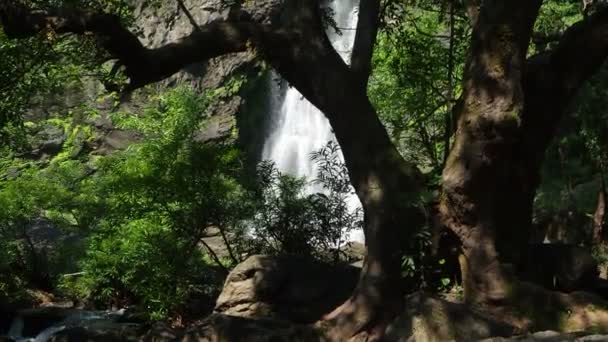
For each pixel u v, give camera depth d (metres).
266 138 27.25
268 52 10.91
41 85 13.58
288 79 11.05
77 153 25.28
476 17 11.40
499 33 9.95
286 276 11.50
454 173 10.17
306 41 10.80
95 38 10.47
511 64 9.93
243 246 13.66
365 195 10.30
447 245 10.48
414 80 15.03
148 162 13.74
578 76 10.80
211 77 26.41
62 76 16.23
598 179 20.22
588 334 9.07
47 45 11.62
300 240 12.96
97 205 16.98
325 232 13.05
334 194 13.39
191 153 13.59
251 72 26.55
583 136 19.78
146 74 10.82
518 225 10.50
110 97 25.42
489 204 10.16
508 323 9.62
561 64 10.80
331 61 10.70
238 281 11.62
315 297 11.31
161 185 13.38
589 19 10.88
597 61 10.84
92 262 14.51
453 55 14.98
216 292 13.65
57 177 19.39
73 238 18.75
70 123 25.20
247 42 10.85
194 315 13.28
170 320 13.16
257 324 10.29
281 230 13.09
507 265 10.11
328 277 11.57
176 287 13.09
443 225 10.39
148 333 10.91
